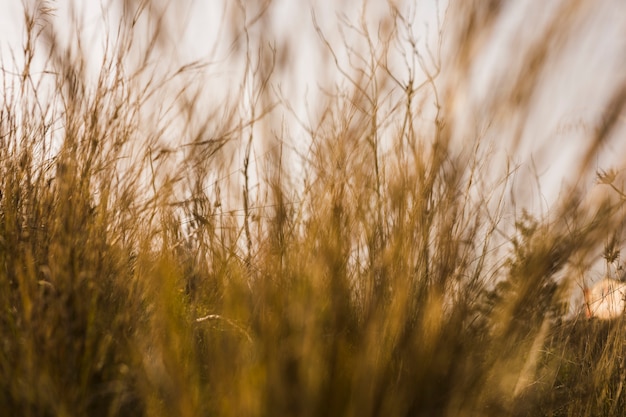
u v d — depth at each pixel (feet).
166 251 4.86
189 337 4.60
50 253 4.97
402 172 4.39
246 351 4.16
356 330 4.15
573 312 5.41
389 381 4.03
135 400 4.44
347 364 3.97
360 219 4.46
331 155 4.67
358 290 4.46
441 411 3.96
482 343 4.21
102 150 5.37
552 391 5.19
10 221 5.41
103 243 5.14
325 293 4.11
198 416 3.92
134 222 5.45
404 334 4.10
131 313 4.86
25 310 4.42
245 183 4.92
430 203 4.32
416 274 4.36
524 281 4.02
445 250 4.28
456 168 4.23
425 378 3.94
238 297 4.23
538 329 4.46
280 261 4.42
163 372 4.07
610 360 5.79
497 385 4.23
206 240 5.29
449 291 4.33
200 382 4.47
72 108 5.49
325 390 3.83
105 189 5.36
